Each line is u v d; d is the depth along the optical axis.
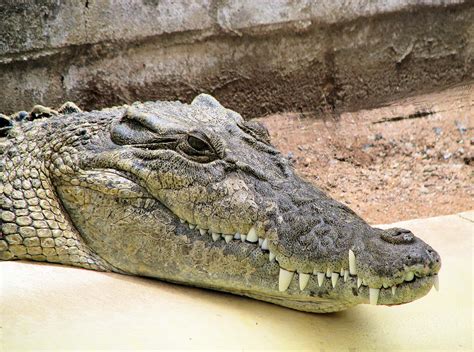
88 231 11.24
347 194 17.64
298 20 18.70
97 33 16.97
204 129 10.92
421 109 20.08
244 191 10.39
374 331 10.52
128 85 17.62
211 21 17.92
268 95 19.09
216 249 10.42
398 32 19.75
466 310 11.43
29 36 16.39
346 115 19.73
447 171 18.69
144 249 10.84
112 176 10.89
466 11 20.22
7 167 11.27
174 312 9.91
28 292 10.03
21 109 16.81
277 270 10.08
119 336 9.09
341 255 9.59
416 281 9.38
